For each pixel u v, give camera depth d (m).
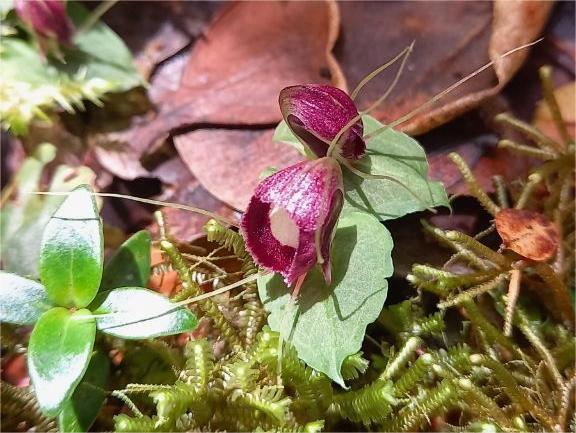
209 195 0.10
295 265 0.07
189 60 0.11
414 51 0.10
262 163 0.10
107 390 0.08
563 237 0.09
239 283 0.07
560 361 0.08
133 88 0.10
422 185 0.08
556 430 0.07
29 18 0.10
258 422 0.07
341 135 0.07
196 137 0.10
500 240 0.09
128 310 0.07
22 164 0.10
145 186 0.10
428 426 0.07
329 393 0.07
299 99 0.07
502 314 0.08
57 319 0.07
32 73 0.10
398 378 0.07
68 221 0.07
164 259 0.09
